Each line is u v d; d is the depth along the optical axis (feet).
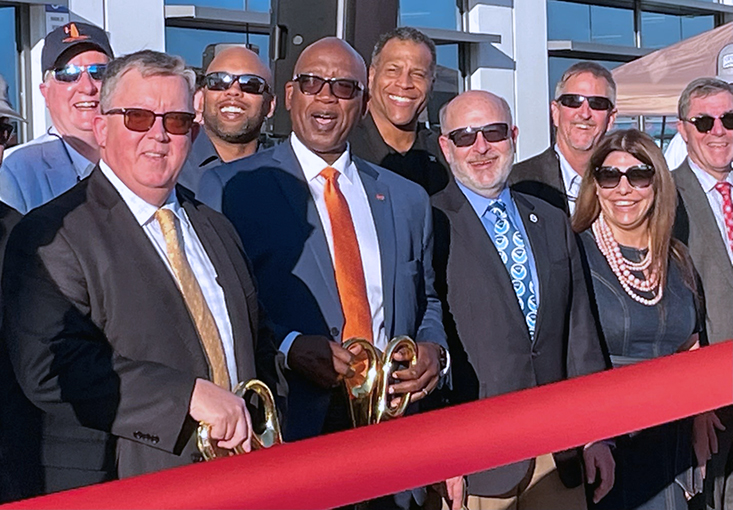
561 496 11.92
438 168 14.02
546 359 11.76
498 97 12.22
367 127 14.08
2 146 10.68
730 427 13.79
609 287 12.49
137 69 8.51
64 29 12.33
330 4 16.02
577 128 15.06
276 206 10.78
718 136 14.85
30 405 8.57
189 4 34.19
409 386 10.30
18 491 8.42
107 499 5.30
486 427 6.46
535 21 42.91
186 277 8.50
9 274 8.16
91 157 12.40
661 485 12.32
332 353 10.07
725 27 32.63
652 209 12.46
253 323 9.13
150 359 8.16
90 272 8.11
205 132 14.92
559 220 12.42
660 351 12.51
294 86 11.11
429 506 11.41
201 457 8.07
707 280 14.46
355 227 10.91
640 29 47.11
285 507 5.32
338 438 6.15
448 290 11.73
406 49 13.79
